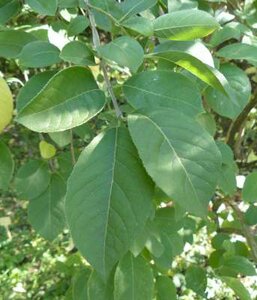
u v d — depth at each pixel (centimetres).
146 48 39
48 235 45
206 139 23
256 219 67
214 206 72
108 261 23
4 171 38
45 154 46
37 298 119
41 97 25
